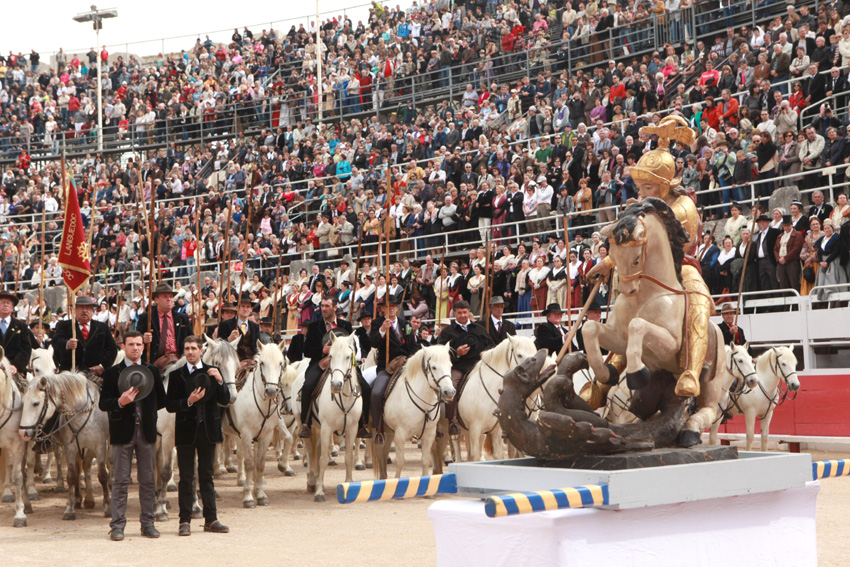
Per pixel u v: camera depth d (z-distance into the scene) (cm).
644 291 584
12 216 3462
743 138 2062
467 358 1379
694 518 530
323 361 1308
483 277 2164
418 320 1823
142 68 4738
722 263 1855
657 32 2822
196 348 1063
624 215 571
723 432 1853
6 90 4522
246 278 2688
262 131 3512
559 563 473
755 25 2561
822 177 1920
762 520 566
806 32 2222
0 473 1322
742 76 2291
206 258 2948
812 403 1695
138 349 1030
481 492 548
